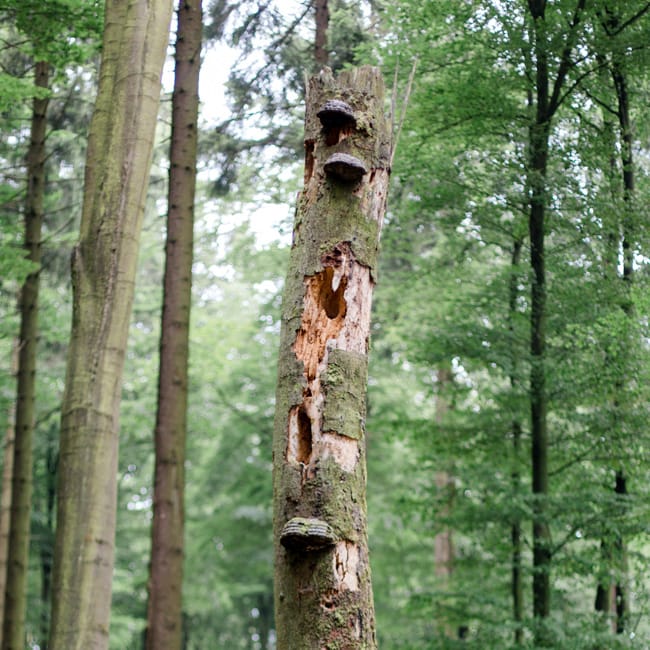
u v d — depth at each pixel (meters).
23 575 12.56
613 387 10.12
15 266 10.76
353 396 4.88
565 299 10.43
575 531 10.04
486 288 11.37
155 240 18.78
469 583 12.23
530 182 10.34
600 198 10.28
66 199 15.35
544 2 10.46
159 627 9.22
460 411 11.77
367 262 5.16
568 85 11.27
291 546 4.53
